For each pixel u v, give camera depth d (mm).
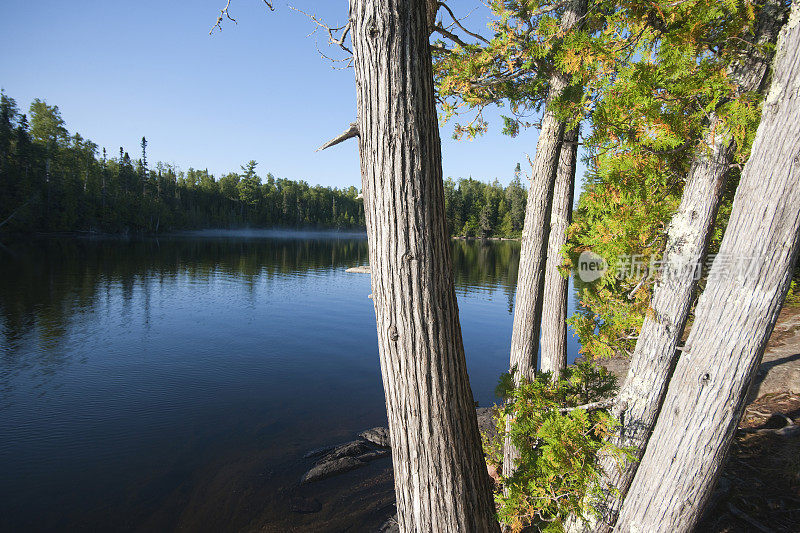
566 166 3889
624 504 2373
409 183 1495
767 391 5297
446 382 1595
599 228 2984
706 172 2373
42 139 63906
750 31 2330
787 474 3535
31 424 6973
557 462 2350
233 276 28609
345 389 8852
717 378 1993
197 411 7613
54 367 9922
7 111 52781
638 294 3121
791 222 1840
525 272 3664
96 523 4574
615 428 2525
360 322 16125
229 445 6324
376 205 1541
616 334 3514
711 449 2020
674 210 2955
